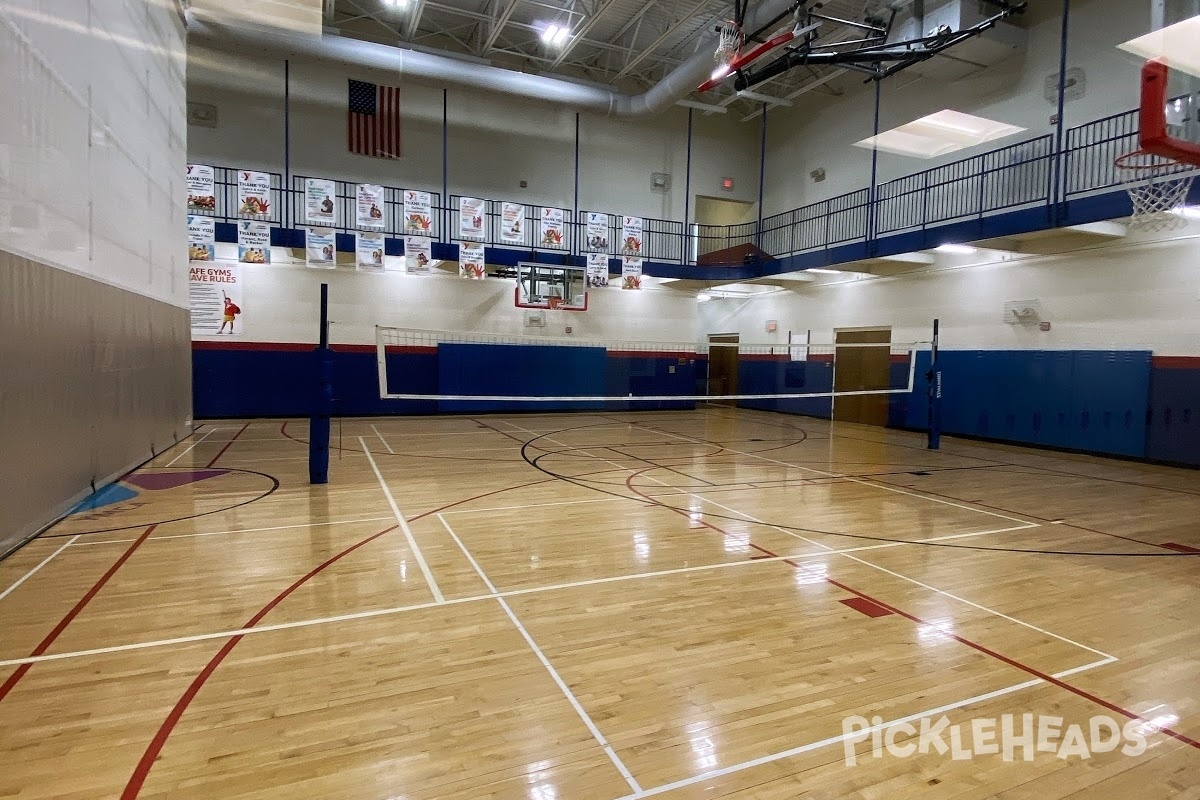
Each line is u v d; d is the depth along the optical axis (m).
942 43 9.70
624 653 3.09
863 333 13.70
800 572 4.30
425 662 2.95
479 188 14.64
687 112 16.55
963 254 11.51
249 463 7.74
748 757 2.29
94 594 3.67
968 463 8.90
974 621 3.55
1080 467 8.66
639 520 5.55
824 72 14.38
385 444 9.81
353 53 11.64
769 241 16.86
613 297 15.53
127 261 6.75
